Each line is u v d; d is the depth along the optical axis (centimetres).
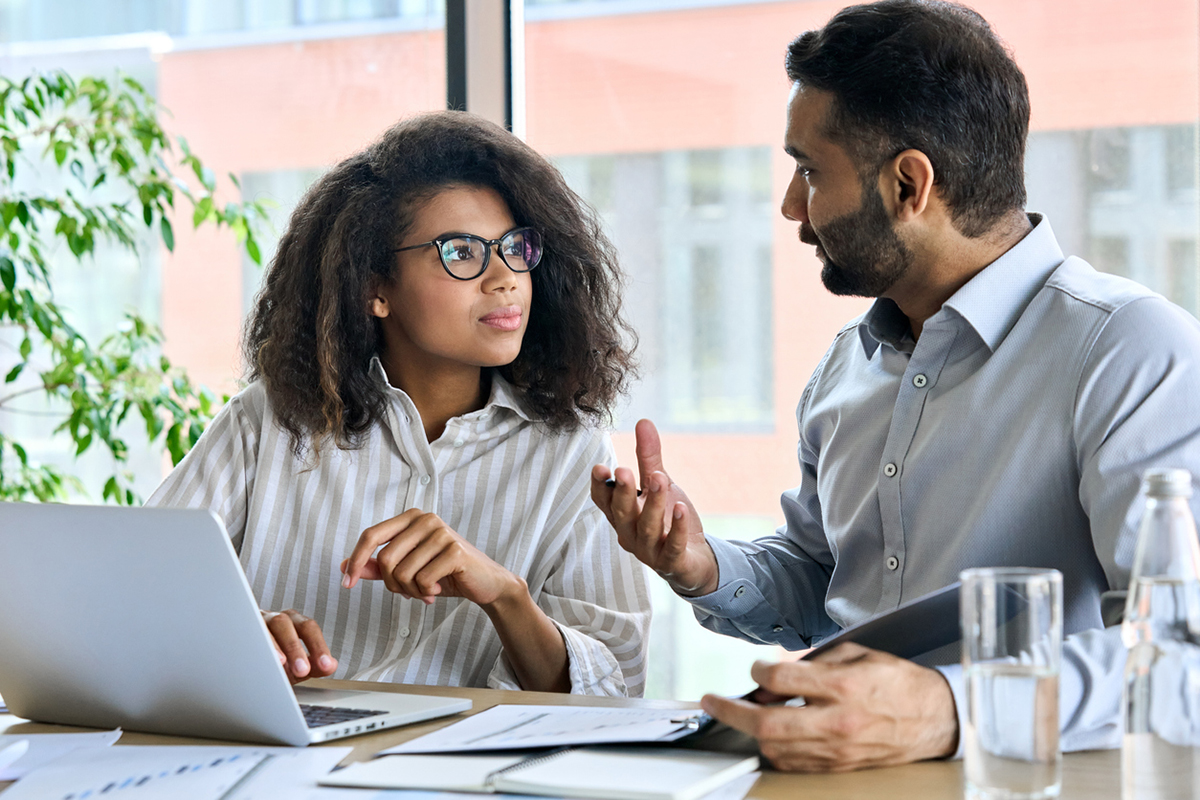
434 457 160
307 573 155
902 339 144
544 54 251
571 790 80
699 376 255
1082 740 91
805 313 249
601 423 171
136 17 273
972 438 129
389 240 158
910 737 87
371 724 102
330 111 260
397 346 165
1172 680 73
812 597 156
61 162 244
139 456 275
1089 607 124
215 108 268
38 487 252
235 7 266
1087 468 118
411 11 254
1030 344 128
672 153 249
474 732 99
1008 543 126
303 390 162
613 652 149
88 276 278
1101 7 216
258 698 96
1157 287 216
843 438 148
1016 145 129
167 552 94
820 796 81
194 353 272
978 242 131
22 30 282
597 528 159
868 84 127
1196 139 212
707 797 80
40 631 103
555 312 167
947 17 129
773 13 242
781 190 246
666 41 248
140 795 83
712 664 260
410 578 123
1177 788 73
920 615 91
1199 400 115
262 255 253
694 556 137
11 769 93
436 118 170
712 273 252
